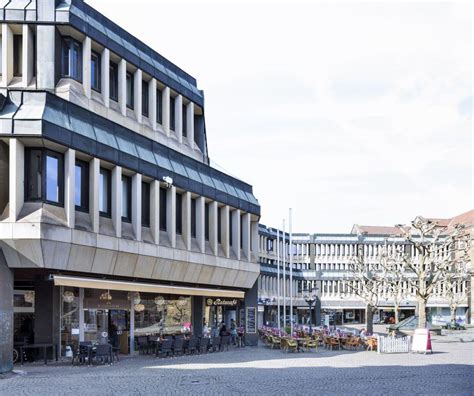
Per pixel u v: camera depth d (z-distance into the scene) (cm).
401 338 3838
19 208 2538
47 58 2977
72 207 2711
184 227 3781
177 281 3744
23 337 2952
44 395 1803
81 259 2805
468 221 11350
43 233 2516
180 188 3716
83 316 3141
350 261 10750
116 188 3092
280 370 2609
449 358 3359
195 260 3822
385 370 2641
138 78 3691
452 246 8612
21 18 2964
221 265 4147
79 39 3161
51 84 2969
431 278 5503
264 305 8806
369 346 4056
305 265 11450
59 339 2964
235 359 3209
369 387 2038
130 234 3247
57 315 2955
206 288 4128
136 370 2564
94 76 3322
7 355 2480
